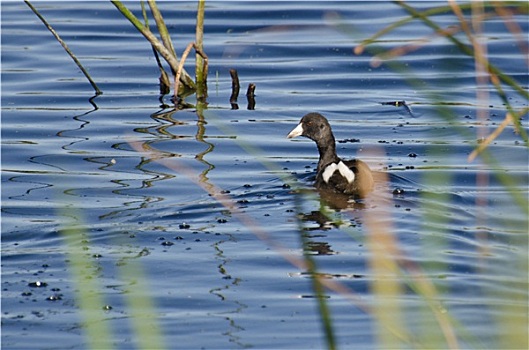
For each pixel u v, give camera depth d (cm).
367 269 1166
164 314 1063
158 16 2153
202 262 1206
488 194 1466
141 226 1342
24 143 1812
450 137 1811
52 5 2822
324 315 751
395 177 1563
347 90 2177
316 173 1620
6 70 2306
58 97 2127
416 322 1018
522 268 1144
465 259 1190
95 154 1739
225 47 2452
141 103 2095
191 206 1424
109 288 1133
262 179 1579
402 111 2006
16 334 1020
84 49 2464
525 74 2228
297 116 1992
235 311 1070
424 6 2658
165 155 1727
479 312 1039
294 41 2522
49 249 1264
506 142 1769
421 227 1299
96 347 981
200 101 2111
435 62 2314
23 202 1475
